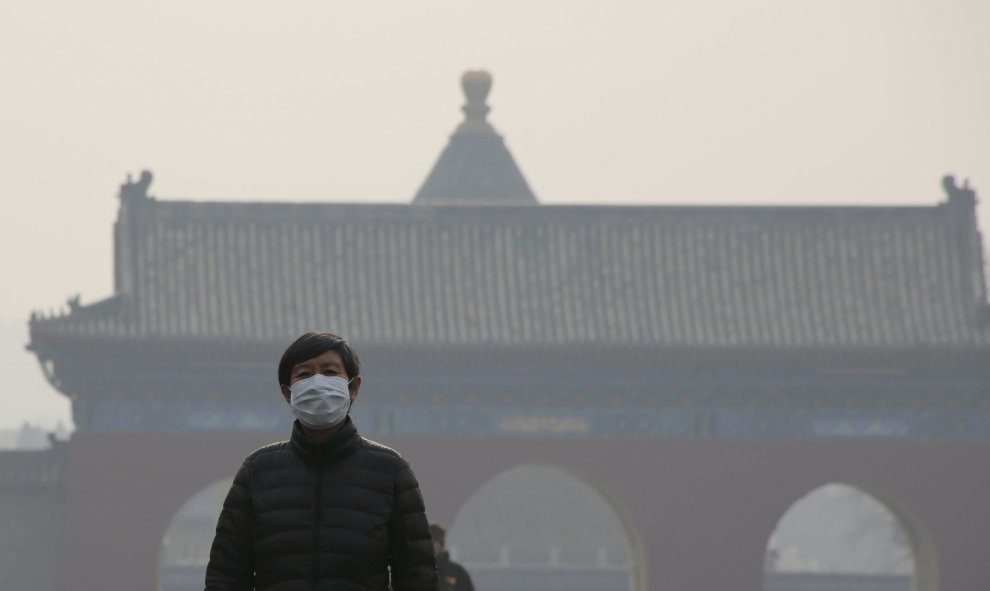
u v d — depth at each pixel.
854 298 120.75
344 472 15.84
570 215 123.62
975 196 123.06
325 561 15.59
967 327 119.12
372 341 112.69
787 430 115.12
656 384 114.44
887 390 115.62
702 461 113.81
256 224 121.31
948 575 113.94
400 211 122.81
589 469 113.69
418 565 15.90
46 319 111.06
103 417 111.44
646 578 112.69
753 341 117.81
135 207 119.12
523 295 120.12
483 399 114.12
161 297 116.75
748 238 123.19
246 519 15.84
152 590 109.94
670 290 120.75
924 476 114.69
